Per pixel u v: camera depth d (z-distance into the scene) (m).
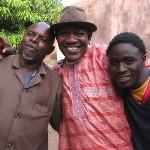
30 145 1.95
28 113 1.94
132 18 6.39
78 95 2.06
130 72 1.91
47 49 2.12
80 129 1.99
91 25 2.09
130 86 1.96
